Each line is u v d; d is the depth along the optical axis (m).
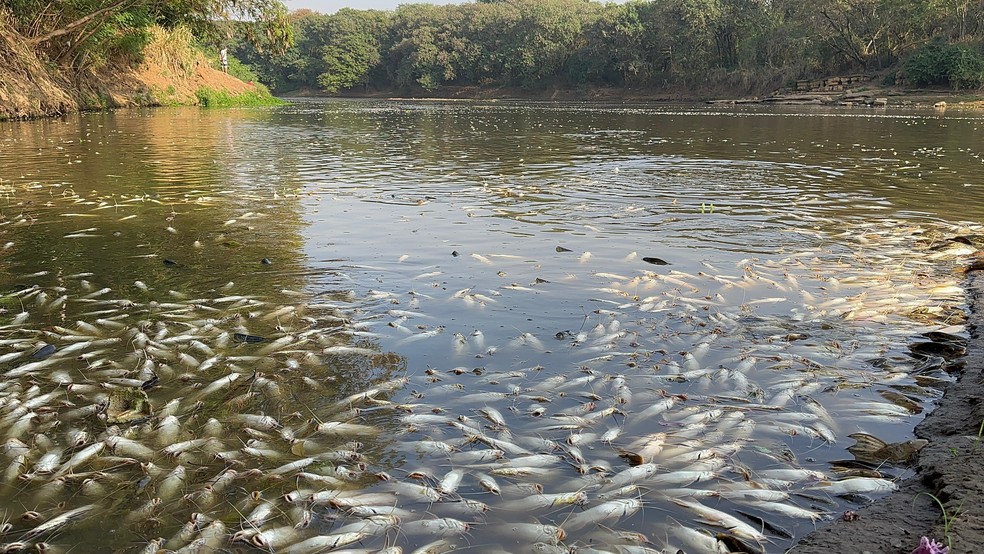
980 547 2.84
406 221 9.02
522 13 80.88
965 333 5.27
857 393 4.48
